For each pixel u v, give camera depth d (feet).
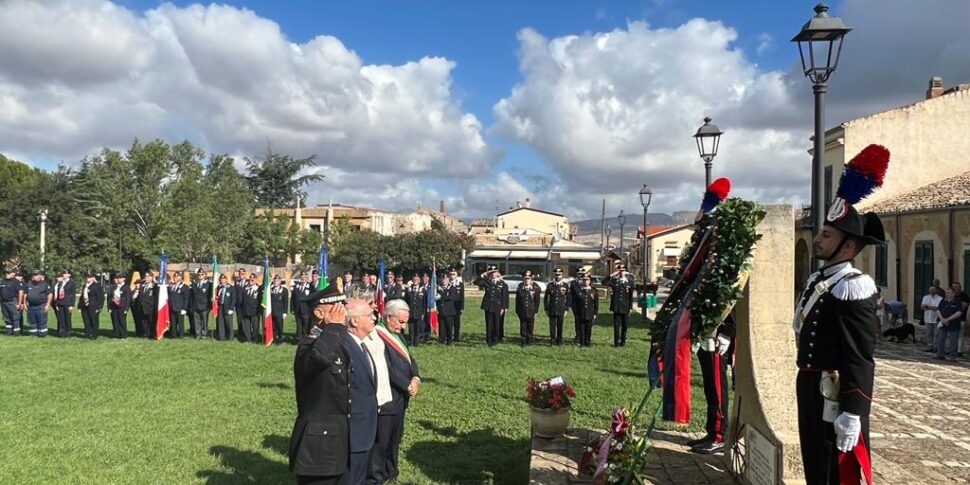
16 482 21.21
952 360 48.24
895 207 70.03
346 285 61.46
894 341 59.31
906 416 30.14
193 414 30.22
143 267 151.64
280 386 36.94
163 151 153.17
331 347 14.97
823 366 12.67
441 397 34.09
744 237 16.30
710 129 41.70
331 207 196.75
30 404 32.19
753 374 16.92
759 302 17.15
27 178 161.99
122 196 148.56
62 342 57.47
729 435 19.53
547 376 40.27
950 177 77.51
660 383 18.78
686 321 16.63
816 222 26.12
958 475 21.47
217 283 63.10
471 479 21.84
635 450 17.21
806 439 13.30
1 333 65.05
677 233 197.26
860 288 12.29
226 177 170.19
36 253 130.52
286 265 163.94
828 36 25.77
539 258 186.29
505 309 59.06
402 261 163.63
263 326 60.75
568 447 21.88
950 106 78.18
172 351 51.60
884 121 77.87
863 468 12.25
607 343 59.00
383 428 19.34
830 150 82.84
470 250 176.55
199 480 21.66
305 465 14.62
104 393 34.86
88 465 22.95
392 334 20.63
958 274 60.08
